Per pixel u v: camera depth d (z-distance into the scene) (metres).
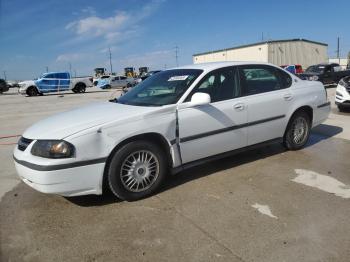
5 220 3.85
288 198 4.10
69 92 33.75
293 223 3.51
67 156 3.72
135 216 3.82
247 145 5.18
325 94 6.34
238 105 4.93
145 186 4.28
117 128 3.97
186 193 4.37
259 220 3.60
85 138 3.80
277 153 5.89
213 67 4.95
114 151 4.03
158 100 4.60
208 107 4.64
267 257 2.97
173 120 4.34
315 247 3.08
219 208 3.91
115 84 41.00
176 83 4.80
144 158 4.22
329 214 3.67
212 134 4.70
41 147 3.78
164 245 3.22
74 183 3.80
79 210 4.02
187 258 3.01
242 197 4.18
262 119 5.25
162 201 4.17
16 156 4.03
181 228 3.51
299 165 5.25
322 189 4.34
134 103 4.75
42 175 3.69
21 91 29.64
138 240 3.33
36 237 3.46
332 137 7.04
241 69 5.20
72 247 3.26
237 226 3.50
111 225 3.64
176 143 4.41
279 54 41.03
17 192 4.66
